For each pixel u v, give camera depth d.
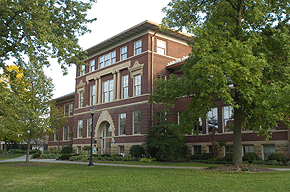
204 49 15.22
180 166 21.25
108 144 37.59
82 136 42.03
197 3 18.41
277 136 23.14
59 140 47.69
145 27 32.28
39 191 10.48
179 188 10.33
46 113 25.59
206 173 14.89
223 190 9.73
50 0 16.92
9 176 15.40
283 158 21.75
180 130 17.59
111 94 37.66
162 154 26.70
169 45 34.34
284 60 16.33
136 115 32.94
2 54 17.89
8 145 71.06
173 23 18.70
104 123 38.88
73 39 19.30
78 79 44.62
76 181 12.77
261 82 15.05
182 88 17.80
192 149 30.33
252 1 15.95
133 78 33.84
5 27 17.69
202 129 29.69
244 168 16.09
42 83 24.50
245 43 15.24
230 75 14.14
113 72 36.94
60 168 20.44
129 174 15.09
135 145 30.53
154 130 27.94
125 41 35.62
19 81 22.69
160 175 14.31
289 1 16.22
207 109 16.41
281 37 15.45
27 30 16.55
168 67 33.03
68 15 19.34
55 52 17.91
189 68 17.56
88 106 41.44
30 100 23.89
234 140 17.28
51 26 17.61
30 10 16.03
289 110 14.21
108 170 17.86
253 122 16.38
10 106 16.62
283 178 12.30
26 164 24.39
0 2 15.16
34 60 16.64
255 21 15.85
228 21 17.59
